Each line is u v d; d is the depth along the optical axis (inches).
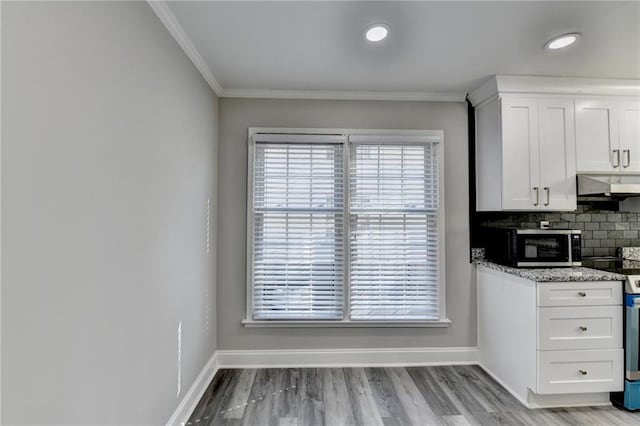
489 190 102.6
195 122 84.1
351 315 105.6
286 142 105.9
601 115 98.9
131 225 53.3
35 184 34.6
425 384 94.3
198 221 86.6
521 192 96.6
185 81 77.1
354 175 107.3
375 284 106.5
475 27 71.2
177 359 72.7
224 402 84.5
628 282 81.0
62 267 38.4
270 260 105.8
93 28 43.5
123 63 50.8
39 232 35.1
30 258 34.1
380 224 107.5
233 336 105.3
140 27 55.9
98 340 45.1
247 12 65.3
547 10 65.1
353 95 107.3
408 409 81.7
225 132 106.0
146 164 58.2
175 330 71.6
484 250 109.3
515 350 88.8
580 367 81.0
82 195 41.6
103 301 46.1
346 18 67.7
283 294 105.5
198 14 65.8
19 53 32.7
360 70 92.2
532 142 97.0
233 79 97.6
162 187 64.8
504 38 75.8
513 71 93.0
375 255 107.0
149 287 59.5
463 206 109.6
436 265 107.7
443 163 109.0
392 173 108.0
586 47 79.8
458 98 109.8
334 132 107.7
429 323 107.2
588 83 97.3
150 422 60.4
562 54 83.4
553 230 94.4
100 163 45.1
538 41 77.2
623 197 107.9
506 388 92.3
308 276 106.0
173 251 70.4
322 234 106.5
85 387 42.5
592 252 111.3
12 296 32.1
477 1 62.2
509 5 63.4
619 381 81.2
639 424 76.1
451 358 107.9
